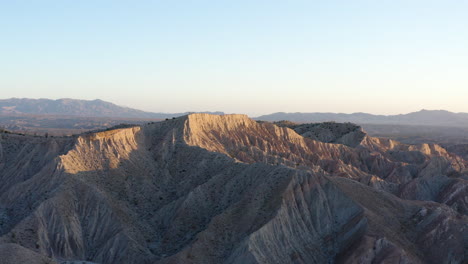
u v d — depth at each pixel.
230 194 88.69
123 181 95.25
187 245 73.94
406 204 85.00
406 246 73.12
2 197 89.00
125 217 84.38
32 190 87.94
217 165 101.12
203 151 107.19
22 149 106.50
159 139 116.31
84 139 101.06
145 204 92.69
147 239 81.88
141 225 85.19
